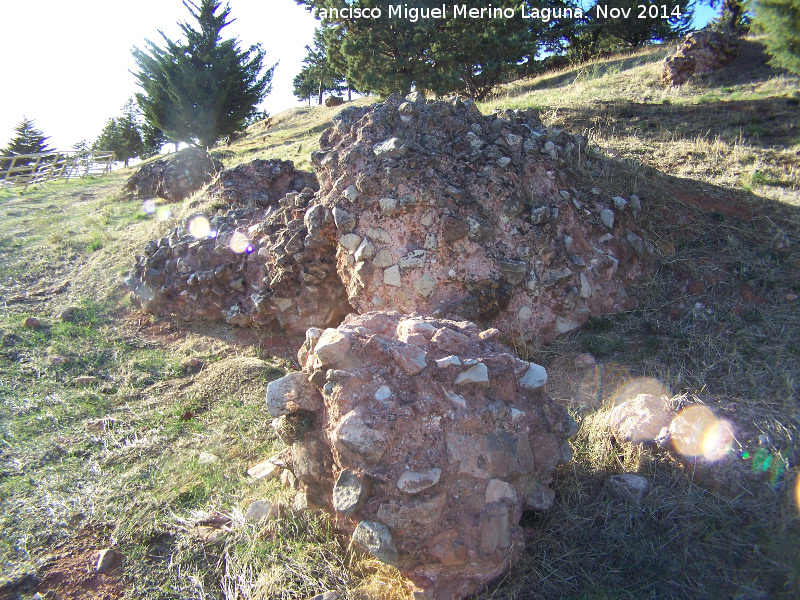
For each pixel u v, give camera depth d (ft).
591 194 19.58
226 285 21.90
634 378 14.69
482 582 9.64
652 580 9.64
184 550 11.30
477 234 16.61
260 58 75.66
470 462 9.77
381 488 9.54
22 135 158.92
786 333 14.71
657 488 11.23
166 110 73.20
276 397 11.05
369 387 10.23
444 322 12.41
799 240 17.58
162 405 17.04
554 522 11.02
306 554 10.79
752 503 10.46
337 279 19.13
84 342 21.47
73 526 12.17
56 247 31.14
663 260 18.28
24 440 15.37
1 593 10.43
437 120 18.85
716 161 23.94
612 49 91.15
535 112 21.90
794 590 8.91
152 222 33.01
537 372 11.22
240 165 28.25
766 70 40.29
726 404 12.37
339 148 18.79
